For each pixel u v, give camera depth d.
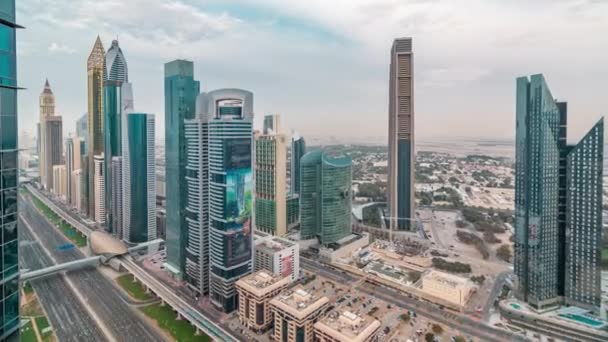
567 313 195.50
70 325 198.25
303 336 166.75
